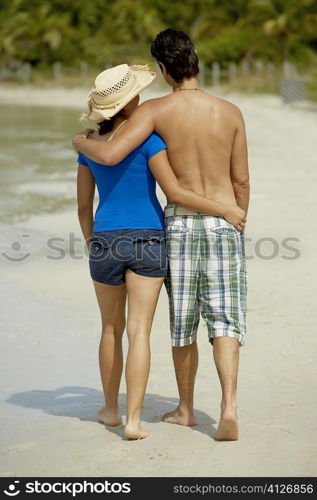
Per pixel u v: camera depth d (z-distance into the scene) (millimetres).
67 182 42625
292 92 100562
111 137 12695
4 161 52531
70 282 22953
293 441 12320
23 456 12164
